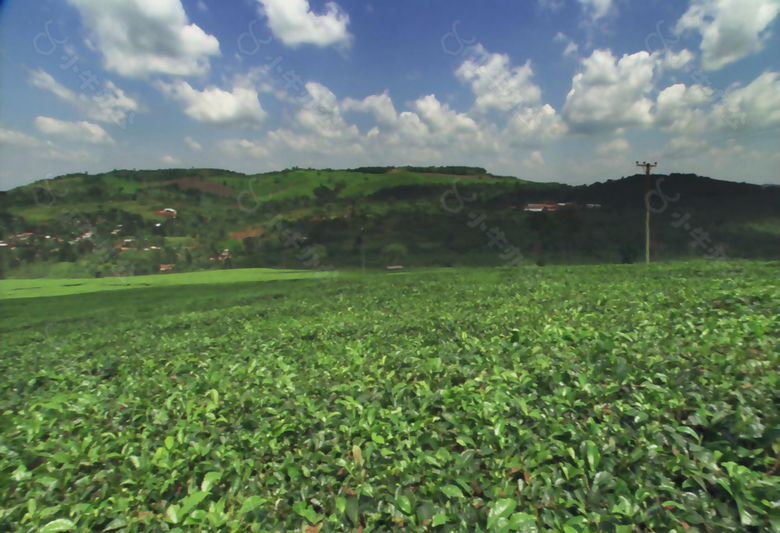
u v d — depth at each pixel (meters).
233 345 14.52
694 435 4.61
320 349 12.22
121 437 6.95
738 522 3.71
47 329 34.44
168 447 6.24
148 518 4.88
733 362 5.84
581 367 6.68
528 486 4.48
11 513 5.18
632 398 5.58
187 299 46.03
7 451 6.71
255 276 73.12
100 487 5.68
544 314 11.78
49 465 6.17
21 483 5.80
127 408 8.38
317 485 5.23
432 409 6.54
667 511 3.89
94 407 8.51
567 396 5.82
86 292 64.62
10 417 8.70
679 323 8.53
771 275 15.72
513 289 19.72
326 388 7.96
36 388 11.65
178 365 11.64
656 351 6.71
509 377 6.80
